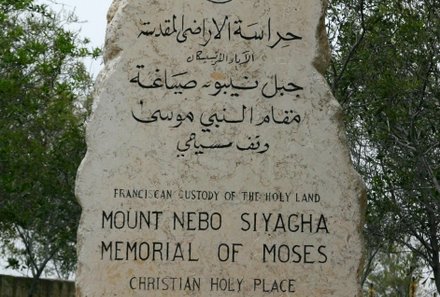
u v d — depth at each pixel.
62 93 10.38
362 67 8.49
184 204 4.55
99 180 4.55
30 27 10.38
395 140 8.55
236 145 4.59
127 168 4.56
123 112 4.60
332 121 4.62
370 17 8.47
